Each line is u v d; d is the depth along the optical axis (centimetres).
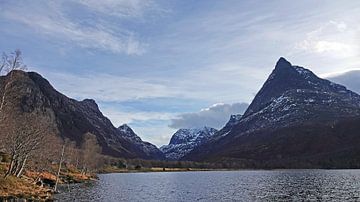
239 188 10256
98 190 9444
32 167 9988
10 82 6003
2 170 7512
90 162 17362
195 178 17325
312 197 7344
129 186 11606
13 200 5575
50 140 9831
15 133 7125
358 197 7169
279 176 17450
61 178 11362
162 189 10400
